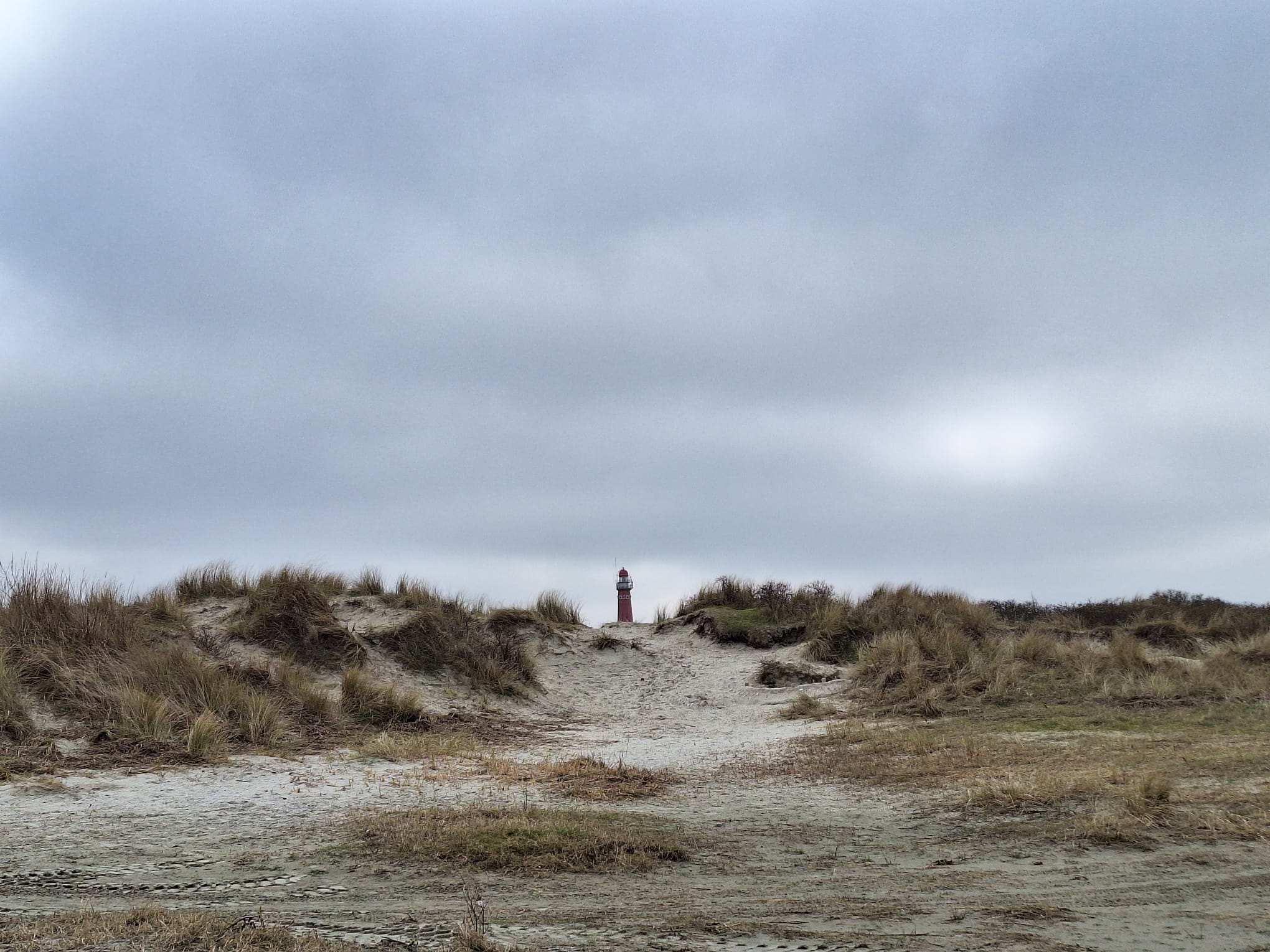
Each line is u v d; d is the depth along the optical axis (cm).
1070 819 802
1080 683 1576
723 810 914
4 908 584
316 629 1711
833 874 684
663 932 549
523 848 727
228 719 1278
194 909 589
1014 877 662
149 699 1244
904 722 1428
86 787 968
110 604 1524
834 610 2077
